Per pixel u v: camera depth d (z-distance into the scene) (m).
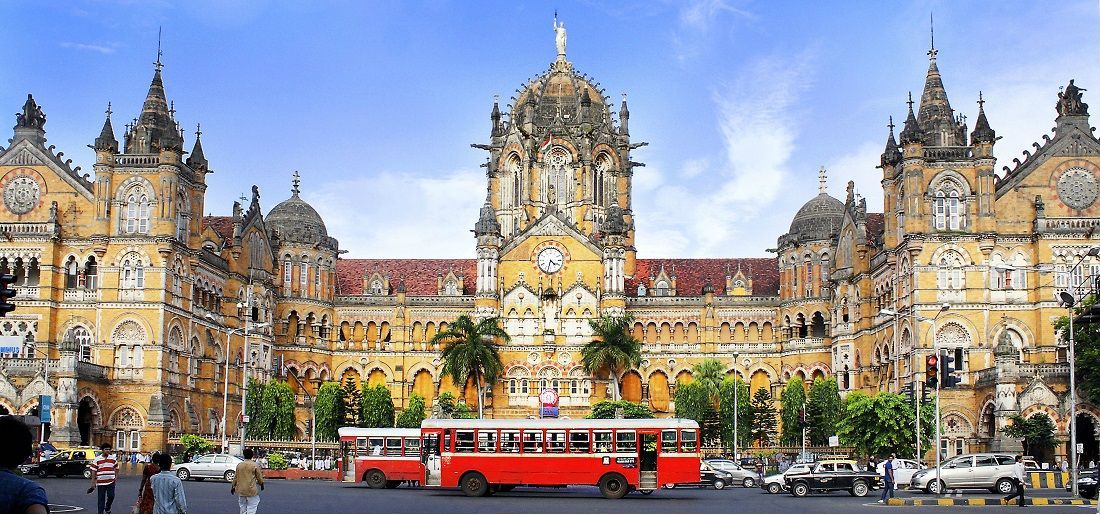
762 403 127.25
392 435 78.62
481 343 128.12
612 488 67.94
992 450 96.69
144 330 108.50
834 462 75.88
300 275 141.88
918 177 107.06
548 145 151.88
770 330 143.00
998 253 106.50
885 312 90.44
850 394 105.44
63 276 110.81
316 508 55.72
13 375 99.38
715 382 127.75
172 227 110.94
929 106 112.94
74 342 100.56
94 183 111.44
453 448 69.12
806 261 139.00
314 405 122.00
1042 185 107.31
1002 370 96.25
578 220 150.38
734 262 153.00
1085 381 92.31
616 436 68.25
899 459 83.81
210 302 121.88
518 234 143.00
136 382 107.38
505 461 68.62
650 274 152.38
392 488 78.19
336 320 145.38
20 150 112.75
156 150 113.62
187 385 114.44
